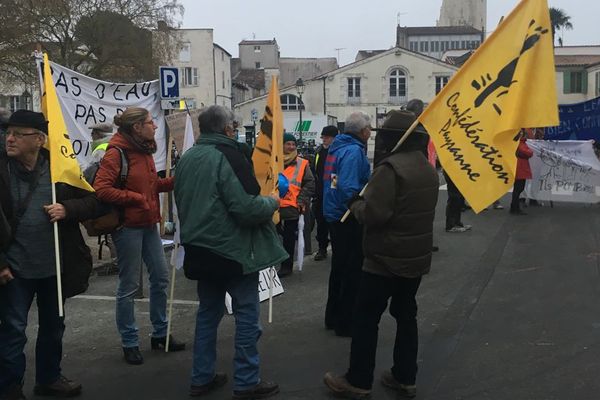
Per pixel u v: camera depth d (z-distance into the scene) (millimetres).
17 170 3869
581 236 9688
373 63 55438
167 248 9406
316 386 4344
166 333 5160
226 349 5160
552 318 5715
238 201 3812
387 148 4043
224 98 64438
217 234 3871
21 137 3762
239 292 4035
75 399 4203
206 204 3867
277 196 4363
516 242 9422
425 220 3912
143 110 4684
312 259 8836
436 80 55094
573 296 6406
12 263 3830
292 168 7645
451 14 97750
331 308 5543
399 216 3830
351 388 4082
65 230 4043
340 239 5242
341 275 5418
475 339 5227
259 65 83812
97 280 7762
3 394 3896
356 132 5156
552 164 13172
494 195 3873
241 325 4047
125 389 4367
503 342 5129
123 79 35531
